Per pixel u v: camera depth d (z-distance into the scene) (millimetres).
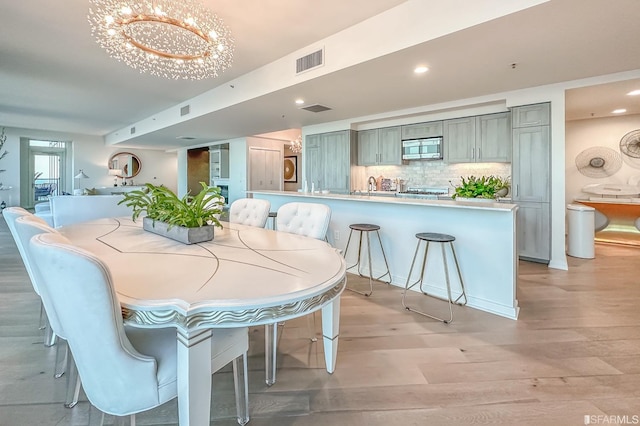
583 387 1710
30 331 2307
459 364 1940
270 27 3162
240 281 1225
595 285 3395
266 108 5023
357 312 2730
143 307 1038
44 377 1788
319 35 3352
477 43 2742
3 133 9227
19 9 2844
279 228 2434
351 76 3510
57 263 930
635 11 2256
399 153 5820
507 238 2645
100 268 932
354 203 3850
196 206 1950
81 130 9773
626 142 5461
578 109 5047
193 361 1059
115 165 11180
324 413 1536
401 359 1999
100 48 3609
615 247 5246
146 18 2412
